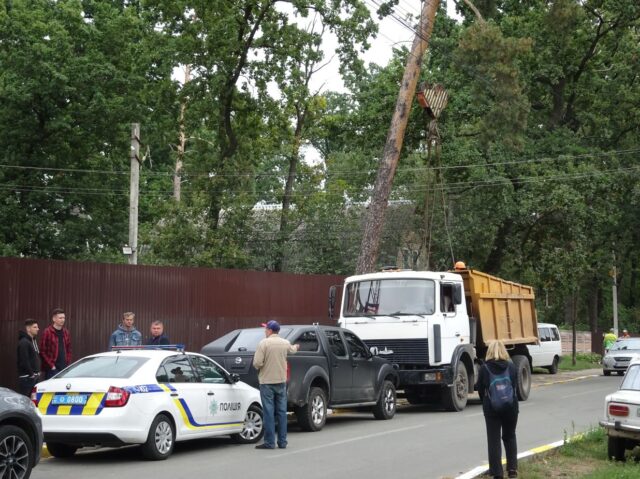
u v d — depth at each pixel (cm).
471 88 3309
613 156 3856
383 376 1858
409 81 2634
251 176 3966
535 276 4178
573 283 3950
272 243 4344
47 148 3934
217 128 3819
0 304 1727
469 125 3809
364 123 3694
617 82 4003
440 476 1126
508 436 1112
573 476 1155
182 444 1487
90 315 1927
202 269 2294
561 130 3875
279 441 1408
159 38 3594
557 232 3944
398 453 1338
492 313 2230
